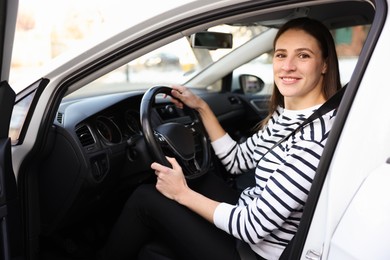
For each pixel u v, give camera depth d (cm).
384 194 86
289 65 132
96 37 139
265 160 137
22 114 144
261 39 262
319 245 97
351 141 92
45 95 142
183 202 138
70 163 163
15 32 116
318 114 121
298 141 123
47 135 147
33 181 163
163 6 129
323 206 97
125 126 187
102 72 141
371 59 93
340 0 108
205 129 177
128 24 133
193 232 144
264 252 134
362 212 88
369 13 201
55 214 171
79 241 202
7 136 127
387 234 84
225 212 132
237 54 274
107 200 195
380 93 91
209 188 175
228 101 283
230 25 205
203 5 125
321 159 98
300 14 192
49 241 198
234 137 291
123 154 180
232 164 174
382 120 90
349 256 88
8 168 126
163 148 156
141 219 156
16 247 132
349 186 91
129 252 163
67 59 140
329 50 134
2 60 116
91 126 170
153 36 132
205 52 281
